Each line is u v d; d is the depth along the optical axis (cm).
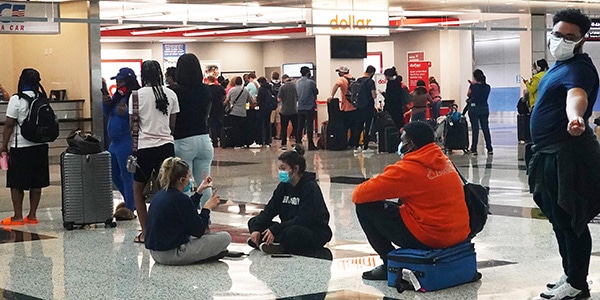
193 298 568
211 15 1816
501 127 2745
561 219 522
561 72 512
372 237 597
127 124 938
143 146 790
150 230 680
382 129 1817
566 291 527
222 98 2105
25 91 899
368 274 609
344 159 1678
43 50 1563
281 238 715
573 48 509
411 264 564
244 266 668
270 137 2167
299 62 3106
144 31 2730
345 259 689
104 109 949
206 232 705
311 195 720
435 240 570
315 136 2462
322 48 2278
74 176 877
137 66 3012
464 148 1736
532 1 2012
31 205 930
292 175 720
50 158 1454
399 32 2956
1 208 1070
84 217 878
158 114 796
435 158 572
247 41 3206
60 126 1452
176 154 819
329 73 2273
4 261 715
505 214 910
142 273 652
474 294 556
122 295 582
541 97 522
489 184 1193
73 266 688
